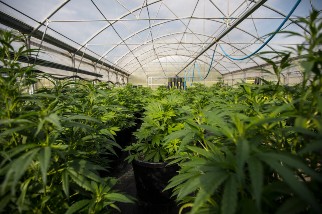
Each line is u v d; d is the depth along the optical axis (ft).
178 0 30.27
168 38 49.19
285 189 2.60
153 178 8.00
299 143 3.69
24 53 4.81
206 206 3.53
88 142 6.56
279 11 27.55
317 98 2.91
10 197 3.34
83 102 7.27
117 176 11.41
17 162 2.80
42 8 21.24
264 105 4.75
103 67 54.19
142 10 31.60
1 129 4.09
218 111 5.29
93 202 4.06
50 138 3.94
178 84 44.06
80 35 32.07
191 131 4.45
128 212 8.10
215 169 2.90
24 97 4.06
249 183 3.34
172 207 8.23
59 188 4.15
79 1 24.86
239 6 29.63
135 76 82.28
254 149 2.64
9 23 18.37
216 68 75.61
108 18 31.01
